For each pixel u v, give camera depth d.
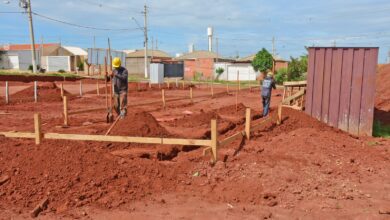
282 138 9.03
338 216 5.34
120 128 9.16
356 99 11.23
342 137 9.62
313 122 10.81
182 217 5.27
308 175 6.87
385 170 7.41
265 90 13.57
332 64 11.49
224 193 6.08
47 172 6.26
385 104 17.88
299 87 17.36
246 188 6.19
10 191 5.86
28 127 11.54
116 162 6.79
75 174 6.20
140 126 9.21
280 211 5.48
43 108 17.34
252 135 9.28
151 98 24.53
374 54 10.88
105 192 5.94
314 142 8.67
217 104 20.55
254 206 5.66
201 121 12.52
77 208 5.50
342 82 11.39
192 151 8.47
